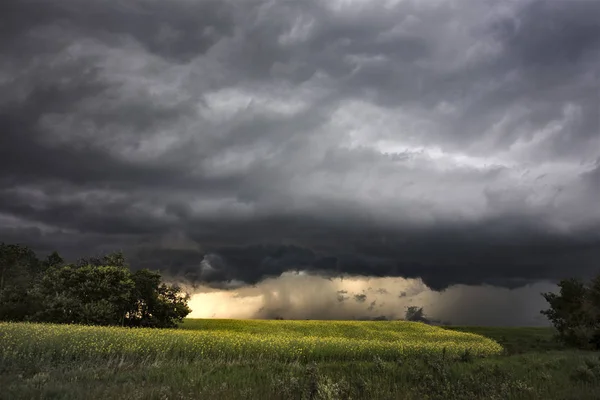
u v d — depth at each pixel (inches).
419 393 602.5
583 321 1658.5
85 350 826.8
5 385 528.4
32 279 2301.9
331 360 1005.2
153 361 839.1
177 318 2272.4
